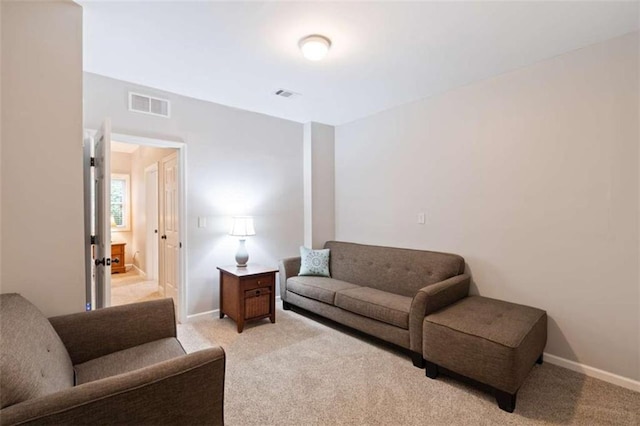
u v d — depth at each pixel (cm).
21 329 125
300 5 188
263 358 262
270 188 412
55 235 182
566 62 247
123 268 613
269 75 287
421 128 347
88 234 229
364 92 329
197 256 353
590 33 219
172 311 203
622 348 223
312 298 346
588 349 238
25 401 100
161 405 121
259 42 230
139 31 216
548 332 257
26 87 173
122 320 184
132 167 639
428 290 247
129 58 255
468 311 246
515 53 247
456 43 231
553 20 203
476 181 302
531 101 266
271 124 412
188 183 346
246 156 390
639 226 216
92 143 239
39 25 177
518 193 274
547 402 204
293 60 258
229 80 299
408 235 362
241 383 224
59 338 156
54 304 181
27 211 174
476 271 303
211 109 361
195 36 223
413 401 204
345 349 280
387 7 190
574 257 244
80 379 151
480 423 184
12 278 170
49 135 179
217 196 367
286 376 234
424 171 345
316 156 438
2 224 167
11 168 170
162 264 436
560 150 250
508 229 280
